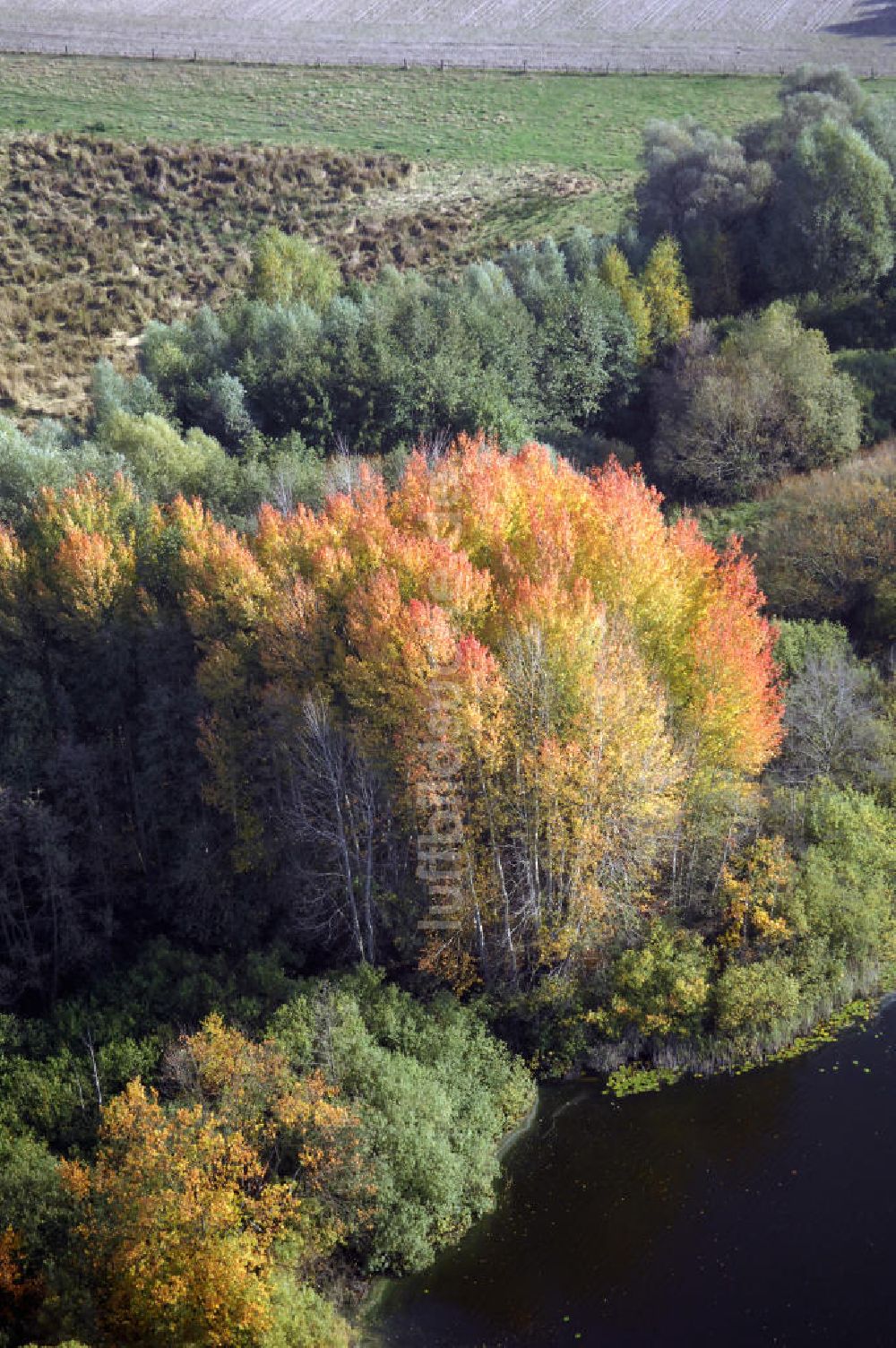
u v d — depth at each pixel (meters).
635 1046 52.47
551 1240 45.06
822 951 53.72
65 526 64.62
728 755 54.72
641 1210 46.03
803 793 59.00
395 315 90.81
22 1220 41.62
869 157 99.00
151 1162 40.69
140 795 59.97
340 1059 46.69
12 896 57.50
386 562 56.66
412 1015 50.72
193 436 80.81
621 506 57.16
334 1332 39.62
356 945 55.41
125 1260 39.06
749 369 86.44
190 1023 50.88
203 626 59.00
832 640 65.19
